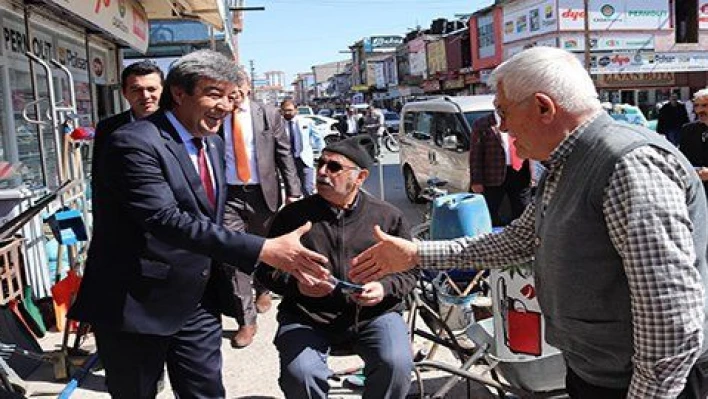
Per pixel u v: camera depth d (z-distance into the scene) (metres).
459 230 4.38
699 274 1.73
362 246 3.22
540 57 1.88
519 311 3.16
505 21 34.38
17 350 4.18
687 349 1.67
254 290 5.65
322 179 3.19
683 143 5.76
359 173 3.20
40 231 5.62
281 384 3.01
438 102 10.62
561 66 1.86
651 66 31.20
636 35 30.88
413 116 11.68
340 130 24.12
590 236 1.80
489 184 6.61
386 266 2.54
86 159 7.70
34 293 5.52
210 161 2.84
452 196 4.57
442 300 4.28
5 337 4.34
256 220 5.29
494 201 6.64
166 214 2.46
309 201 3.30
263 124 5.26
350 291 2.98
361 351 3.13
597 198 1.77
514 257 2.42
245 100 5.22
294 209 3.30
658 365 1.68
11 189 5.61
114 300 2.58
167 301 2.62
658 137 1.82
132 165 2.47
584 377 2.00
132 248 2.58
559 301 1.94
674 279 1.65
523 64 1.88
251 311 4.86
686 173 1.77
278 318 3.26
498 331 3.32
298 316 3.20
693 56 31.80
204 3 9.47
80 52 8.77
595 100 1.88
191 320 2.82
